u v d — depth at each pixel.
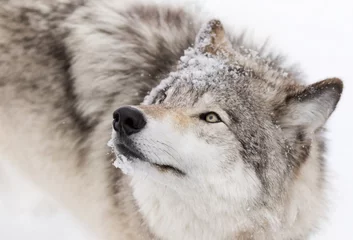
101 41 11.84
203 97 9.04
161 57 11.17
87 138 11.62
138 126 8.55
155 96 9.80
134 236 10.59
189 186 9.02
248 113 9.19
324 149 10.42
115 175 10.84
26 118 12.23
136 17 12.10
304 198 9.72
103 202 11.20
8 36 12.30
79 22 12.20
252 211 9.27
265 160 9.20
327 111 9.16
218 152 8.91
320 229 10.38
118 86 11.38
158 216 9.77
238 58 9.95
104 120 11.38
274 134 9.31
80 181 11.86
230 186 9.03
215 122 8.98
